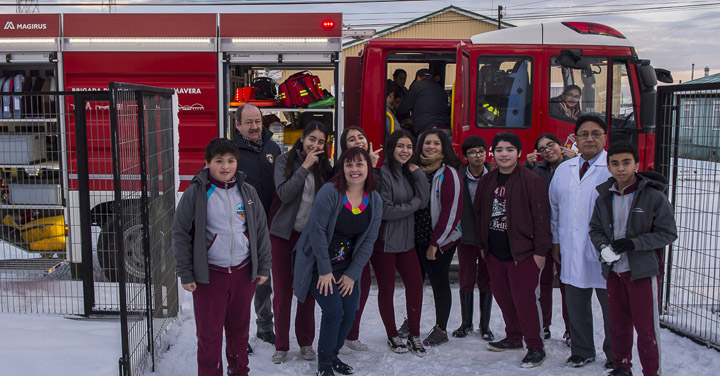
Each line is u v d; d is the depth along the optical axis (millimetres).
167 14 6277
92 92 4605
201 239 3525
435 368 4227
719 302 4926
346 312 4066
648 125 6371
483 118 6469
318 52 6336
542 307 4848
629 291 3838
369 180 3885
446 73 7141
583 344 4277
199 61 6289
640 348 3844
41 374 3795
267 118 6785
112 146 3791
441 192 4457
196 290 3621
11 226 5922
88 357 4059
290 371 4168
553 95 6477
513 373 4152
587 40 6449
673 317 5188
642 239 3699
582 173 4219
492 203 4441
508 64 6453
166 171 4820
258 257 3803
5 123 6250
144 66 6281
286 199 4188
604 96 6496
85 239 5043
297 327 4379
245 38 6293
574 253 4184
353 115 6777
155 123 4520
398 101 6887
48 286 5750
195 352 4508
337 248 3945
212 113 6355
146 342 4238
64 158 6039
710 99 4723
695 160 4922
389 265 4434
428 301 5910
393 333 4570
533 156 5035
